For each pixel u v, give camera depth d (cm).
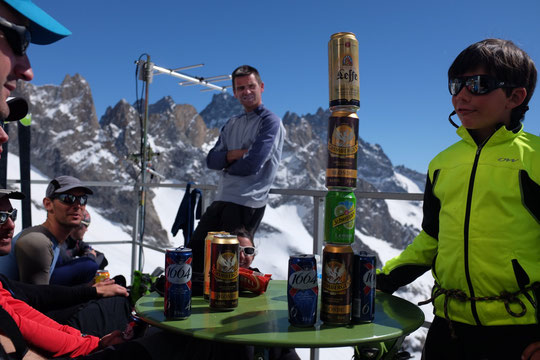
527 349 129
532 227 134
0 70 96
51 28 104
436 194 157
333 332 118
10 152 12250
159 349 136
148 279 249
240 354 157
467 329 143
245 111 349
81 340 179
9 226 203
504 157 140
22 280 247
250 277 165
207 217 337
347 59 126
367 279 127
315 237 300
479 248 139
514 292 134
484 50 140
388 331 120
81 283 292
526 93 142
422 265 166
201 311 139
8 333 126
